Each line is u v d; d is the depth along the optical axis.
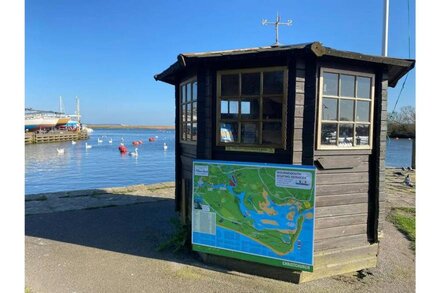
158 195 11.39
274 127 5.36
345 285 5.20
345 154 5.50
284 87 5.18
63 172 29.64
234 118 5.66
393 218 8.80
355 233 5.71
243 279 5.27
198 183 5.74
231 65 5.57
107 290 4.84
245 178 5.36
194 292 4.84
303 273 5.21
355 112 5.58
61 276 5.26
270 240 5.23
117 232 7.44
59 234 7.30
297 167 4.98
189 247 6.32
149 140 85.50
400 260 6.18
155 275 5.34
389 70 5.97
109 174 28.56
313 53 4.71
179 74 7.40
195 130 6.41
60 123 82.75
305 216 4.97
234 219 5.48
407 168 19.05
